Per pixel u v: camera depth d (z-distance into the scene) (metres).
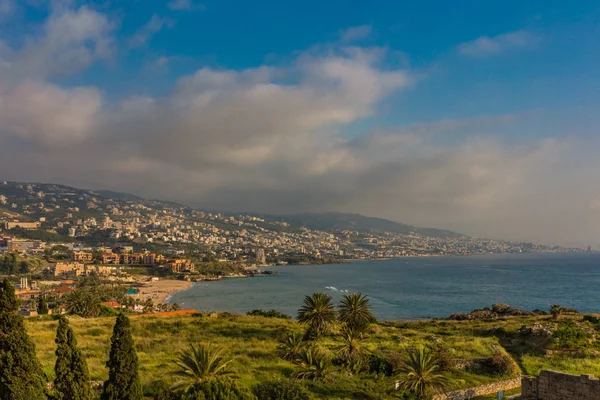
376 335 55.84
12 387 21.41
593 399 26.02
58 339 22.77
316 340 50.50
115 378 23.28
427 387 32.34
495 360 39.25
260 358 41.00
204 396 25.05
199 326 60.16
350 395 31.80
